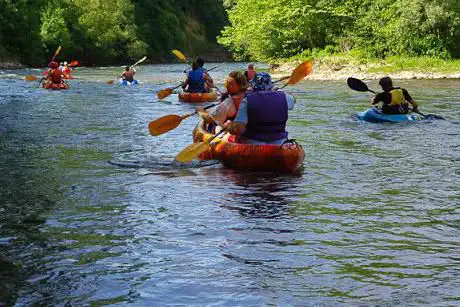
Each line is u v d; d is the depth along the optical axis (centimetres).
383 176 657
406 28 2909
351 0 3250
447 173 671
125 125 1092
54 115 1253
